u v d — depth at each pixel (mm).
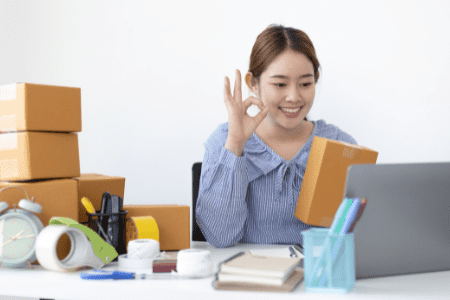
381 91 1919
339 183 1138
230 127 1241
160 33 2178
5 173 1129
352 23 1938
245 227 1452
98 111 2279
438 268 924
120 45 2236
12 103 1111
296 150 1515
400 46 1889
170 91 2172
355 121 1955
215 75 2109
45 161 1126
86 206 1094
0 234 977
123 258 976
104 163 2275
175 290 792
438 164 911
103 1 2252
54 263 914
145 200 2215
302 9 1993
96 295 833
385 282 842
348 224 761
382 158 1930
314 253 767
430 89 1863
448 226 925
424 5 1854
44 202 1088
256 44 1472
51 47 2338
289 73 1370
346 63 1952
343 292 756
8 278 891
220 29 2096
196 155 2141
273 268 779
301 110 1434
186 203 2156
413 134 1891
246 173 1304
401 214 886
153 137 2203
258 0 2045
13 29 2369
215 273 881
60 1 2314
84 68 2289
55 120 1144
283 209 1442
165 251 1217
